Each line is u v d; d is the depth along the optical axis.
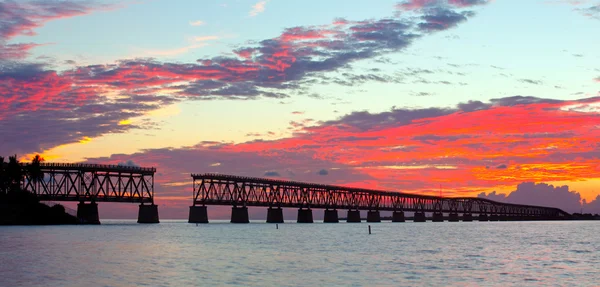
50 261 84.44
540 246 130.62
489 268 83.88
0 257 89.38
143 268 77.69
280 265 83.38
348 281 69.00
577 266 88.19
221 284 65.19
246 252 103.81
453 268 83.06
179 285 64.06
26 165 196.50
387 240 147.38
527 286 67.94
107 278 68.25
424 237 166.38
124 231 174.62
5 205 191.12
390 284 67.38
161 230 189.75
